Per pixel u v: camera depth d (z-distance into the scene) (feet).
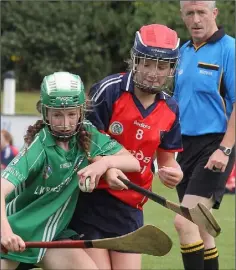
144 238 36.86
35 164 37.99
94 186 38.32
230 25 197.16
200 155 53.47
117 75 41.96
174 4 204.44
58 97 37.40
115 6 247.29
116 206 42.27
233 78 52.39
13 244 36.14
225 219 86.43
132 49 40.60
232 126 51.19
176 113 42.27
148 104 41.37
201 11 52.49
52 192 39.04
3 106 145.59
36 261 38.86
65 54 255.50
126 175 41.70
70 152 38.86
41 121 39.09
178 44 40.40
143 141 41.34
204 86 52.85
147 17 219.41
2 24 256.93
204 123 53.16
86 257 39.40
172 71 40.50
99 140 39.99
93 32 253.24
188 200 52.85
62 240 39.14
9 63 260.83
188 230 51.88
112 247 37.24
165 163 43.29
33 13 254.06
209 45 53.16
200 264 52.24
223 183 52.90
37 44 255.91
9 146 101.65
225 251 70.03
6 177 37.01
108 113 41.22
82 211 42.39
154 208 93.71
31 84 264.52
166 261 66.64
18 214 38.88
